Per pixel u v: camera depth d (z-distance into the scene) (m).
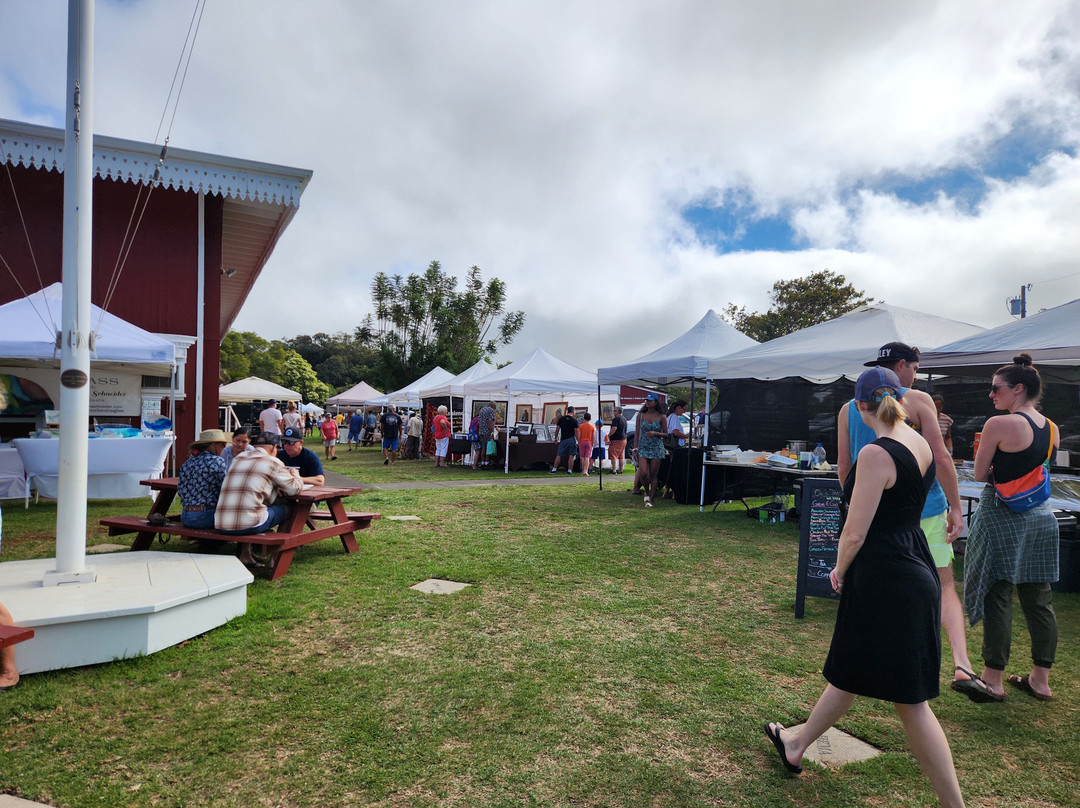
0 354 7.36
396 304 33.75
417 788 2.36
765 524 8.25
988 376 8.02
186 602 3.70
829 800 2.37
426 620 4.20
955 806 2.13
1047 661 3.27
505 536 7.13
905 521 2.29
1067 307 6.45
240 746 2.61
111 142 9.49
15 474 7.94
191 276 11.02
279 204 11.27
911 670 2.17
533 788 2.38
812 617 4.46
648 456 9.90
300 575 5.23
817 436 10.38
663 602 4.76
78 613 3.27
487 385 16.52
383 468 16.91
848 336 8.41
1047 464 3.31
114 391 9.91
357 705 2.99
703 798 2.36
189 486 5.35
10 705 2.88
